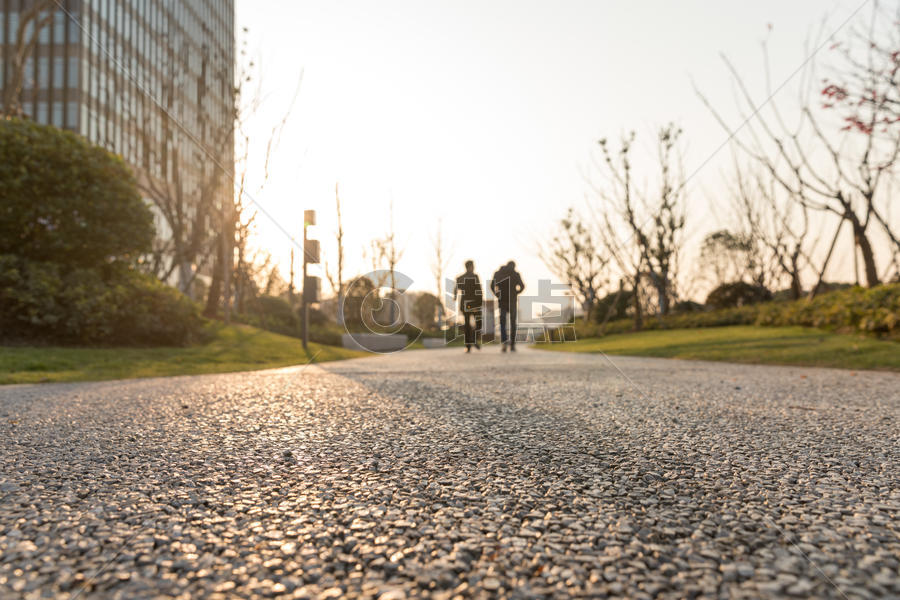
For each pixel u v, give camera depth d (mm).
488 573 1305
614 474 2129
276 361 9555
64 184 9844
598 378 5414
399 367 6262
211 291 16234
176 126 16328
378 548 1448
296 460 2369
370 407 3785
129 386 5457
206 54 16562
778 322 14422
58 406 4035
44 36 30984
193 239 15305
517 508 1750
